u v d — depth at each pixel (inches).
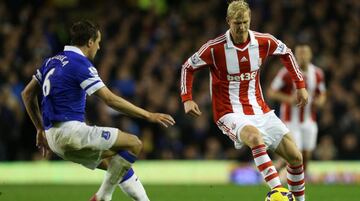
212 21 2068.2
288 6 2116.1
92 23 751.1
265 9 2108.8
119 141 728.3
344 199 1054.4
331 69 1930.4
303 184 836.0
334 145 1768.0
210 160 1705.2
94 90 719.7
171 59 1903.3
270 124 828.6
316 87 1310.3
